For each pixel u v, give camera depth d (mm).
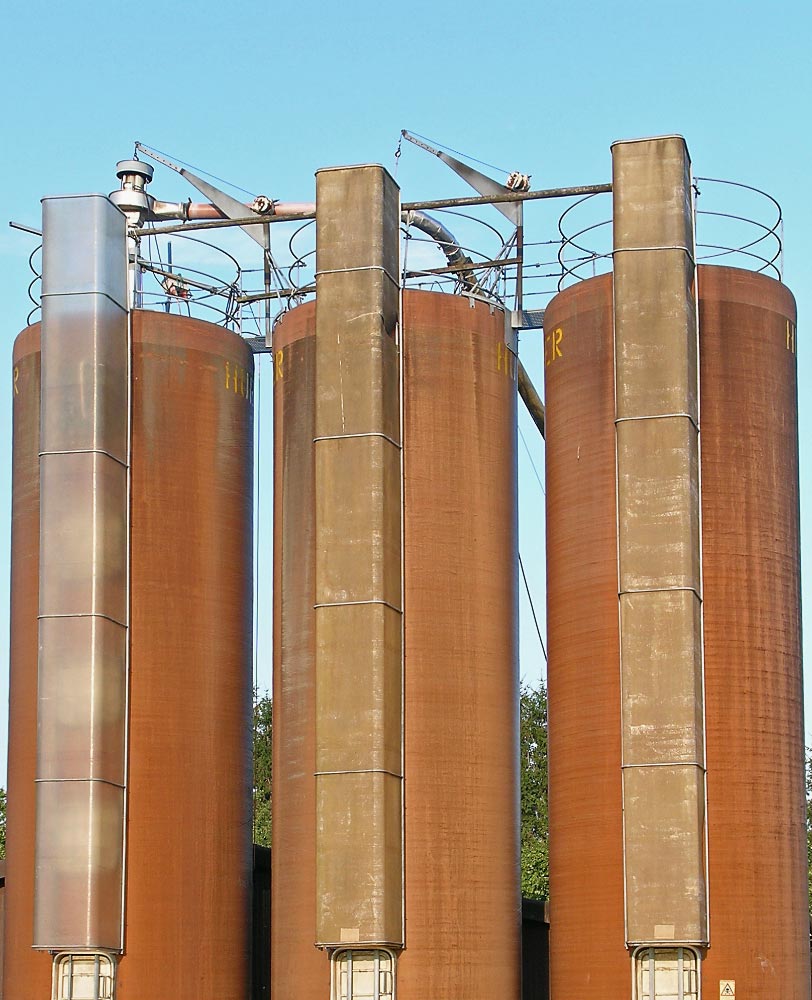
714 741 34469
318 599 35562
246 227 42312
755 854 34188
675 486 34625
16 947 37812
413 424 37219
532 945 43281
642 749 33906
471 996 35438
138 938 36781
